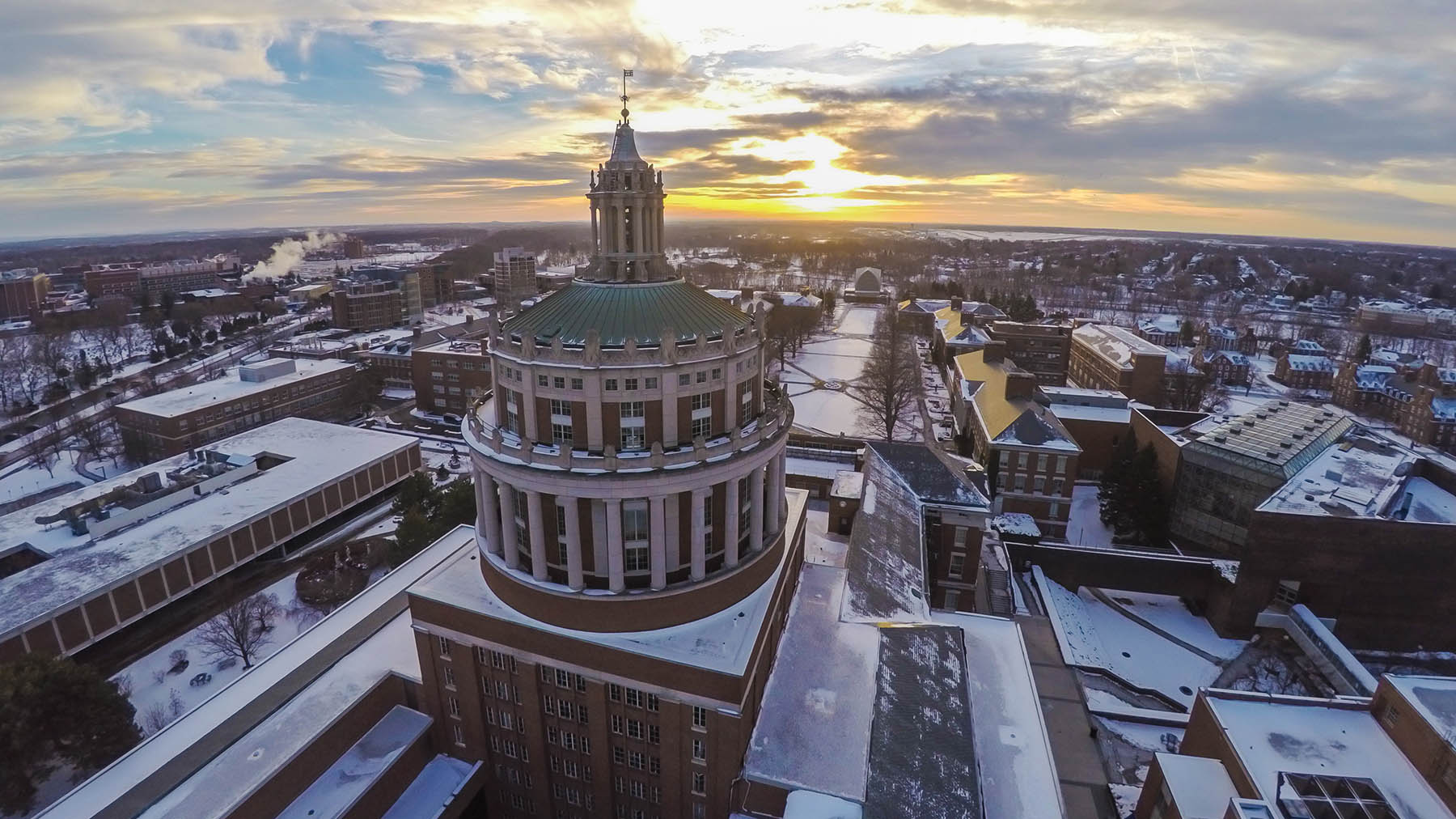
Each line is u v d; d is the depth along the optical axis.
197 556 91.81
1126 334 192.75
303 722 55.88
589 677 52.59
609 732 54.12
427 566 79.50
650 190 54.06
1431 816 47.16
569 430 50.94
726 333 52.19
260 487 108.56
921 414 173.12
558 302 54.88
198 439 144.00
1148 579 93.81
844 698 53.19
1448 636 82.19
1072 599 93.44
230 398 151.00
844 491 87.88
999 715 59.03
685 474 49.66
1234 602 86.50
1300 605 84.56
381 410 183.12
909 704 52.16
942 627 63.12
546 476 49.00
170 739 54.59
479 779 59.31
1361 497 86.75
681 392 50.88
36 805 61.12
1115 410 129.38
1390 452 99.81
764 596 57.06
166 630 87.69
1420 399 166.00
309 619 89.44
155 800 48.84
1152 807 56.03
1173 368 165.50
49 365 199.00
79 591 80.06
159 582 87.25
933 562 87.69
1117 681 78.50
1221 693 58.59
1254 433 102.88
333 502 112.56
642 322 51.97
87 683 62.31
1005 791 51.47
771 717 51.34
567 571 52.72
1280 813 46.91
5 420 173.12
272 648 84.38
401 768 57.19
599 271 55.59
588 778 56.53
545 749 56.72
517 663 54.59
